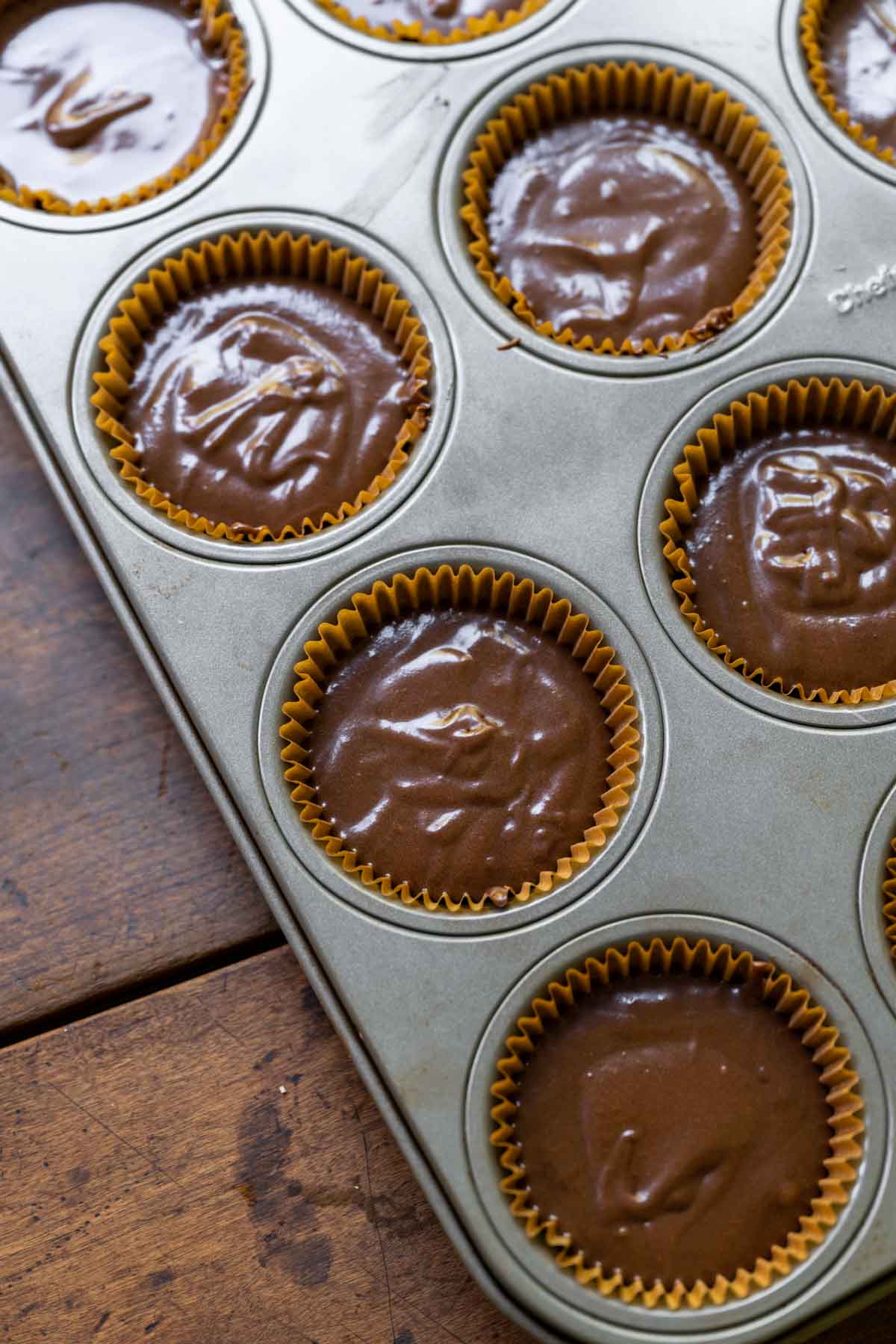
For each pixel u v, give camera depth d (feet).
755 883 1.48
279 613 1.53
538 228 1.66
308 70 1.66
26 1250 1.49
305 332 1.63
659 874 1.48
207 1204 1.50
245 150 1.64
